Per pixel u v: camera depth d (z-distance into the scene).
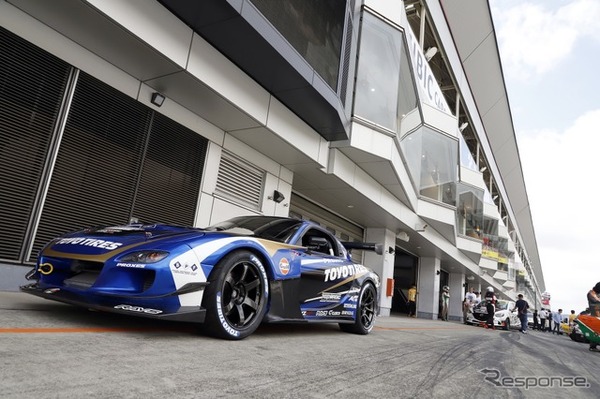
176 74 4.87
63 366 1.60
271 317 3.04
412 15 14.91
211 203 6.31
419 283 18.62
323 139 7.67
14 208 3.89
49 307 2.98
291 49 5.34
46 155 4.16
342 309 4.08
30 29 4.02
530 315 27.50
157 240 2.58
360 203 10.11
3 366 1.50
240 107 5.54
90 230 2.93
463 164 18.48
